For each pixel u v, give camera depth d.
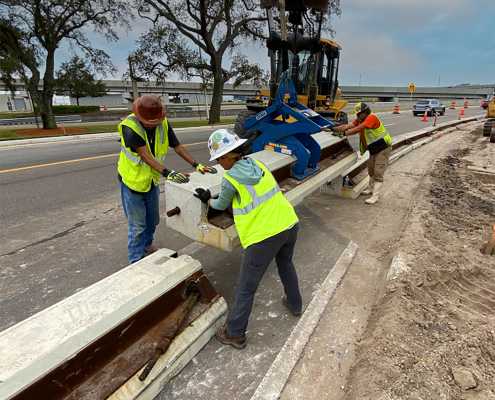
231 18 20.12
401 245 4.05
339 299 3.14
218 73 21.03
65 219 4.93
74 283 3.36
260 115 4.80
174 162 8.58
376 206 5.69
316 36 9.48
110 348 2.03
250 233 2.33
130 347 2.15
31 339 1.84
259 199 2.33
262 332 2.73
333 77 12.15
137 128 2.82
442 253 3.91
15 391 1.56
